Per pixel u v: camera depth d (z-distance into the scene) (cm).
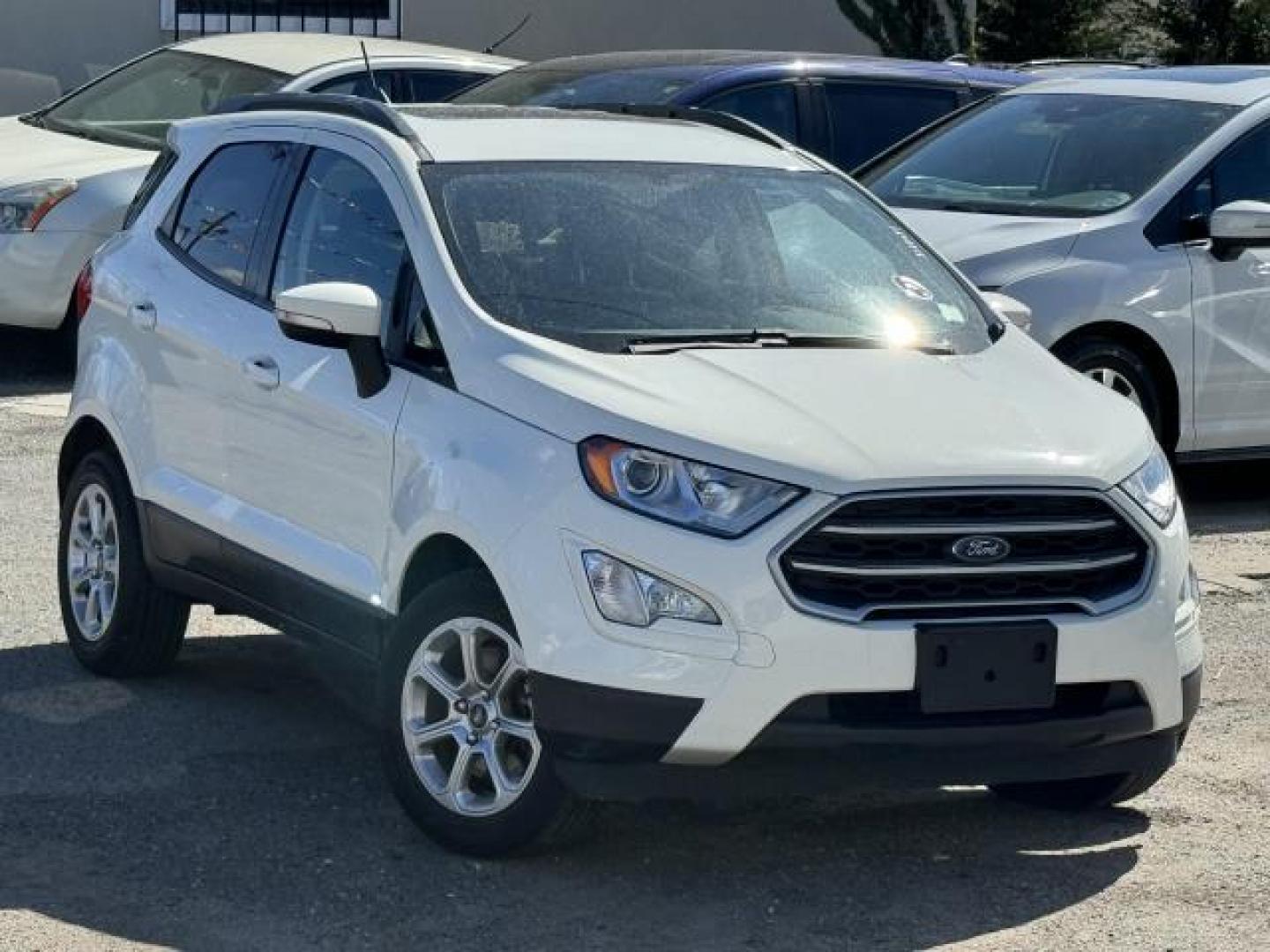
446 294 602
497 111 708
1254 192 1034
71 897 543
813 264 658
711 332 613
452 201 632
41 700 707
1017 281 972
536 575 539
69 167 1255
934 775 541
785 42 1970
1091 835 611
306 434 630
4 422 1149
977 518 547
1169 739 582
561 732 536
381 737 588
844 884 567
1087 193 1031
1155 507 577
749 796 536
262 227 688
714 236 651
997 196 1052
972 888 567
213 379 674
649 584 529
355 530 610
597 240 634
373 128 666
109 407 722
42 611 812
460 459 565
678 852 585
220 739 673
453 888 554
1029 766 552
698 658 525
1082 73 1193
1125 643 559
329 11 1822
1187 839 608
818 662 528
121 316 728
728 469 536
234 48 1382
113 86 1383
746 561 527
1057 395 608
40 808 605
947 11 1948
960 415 575
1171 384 1006
